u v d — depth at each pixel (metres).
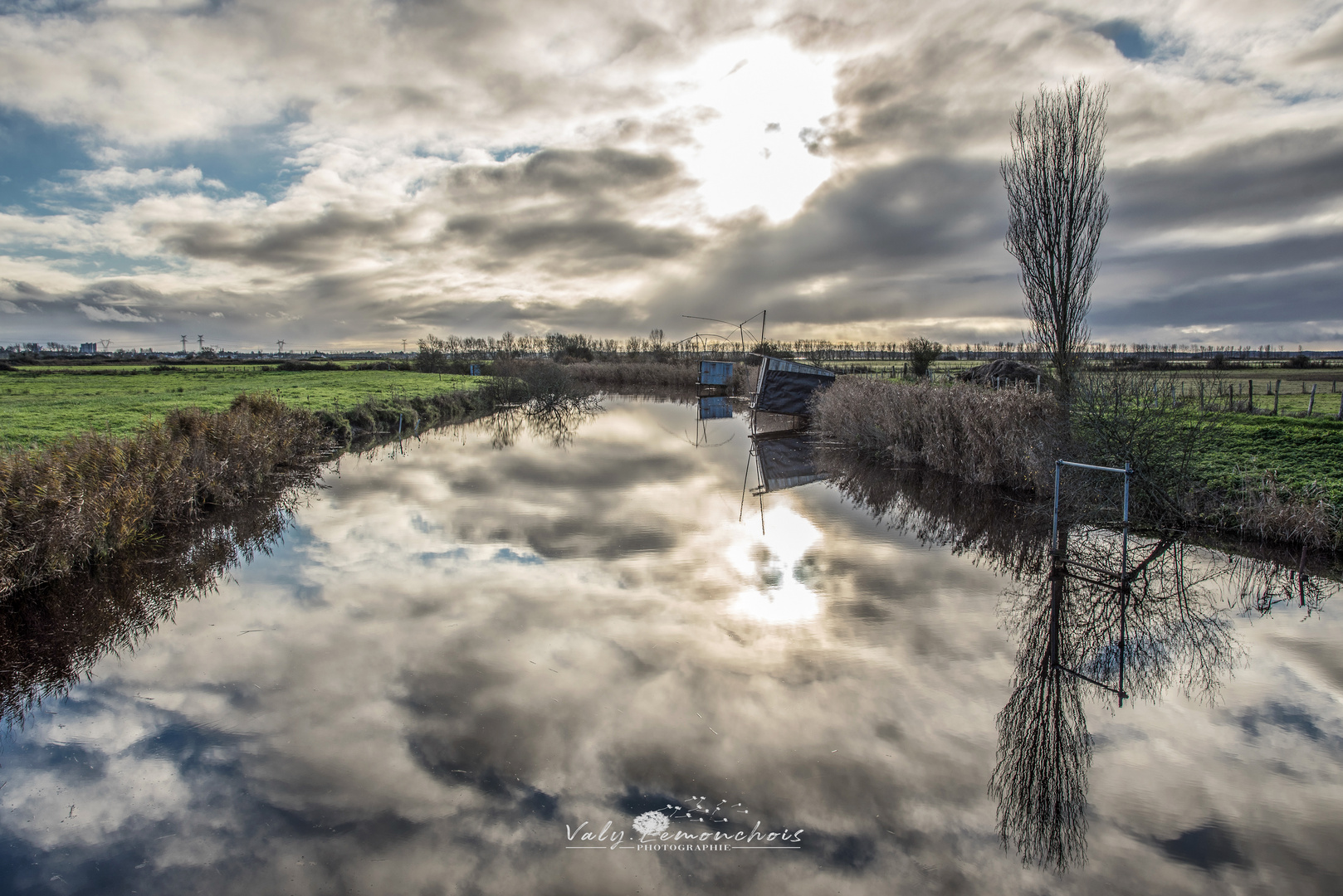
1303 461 11.05
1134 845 3.47
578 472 15.32
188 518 10.42
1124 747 4.38
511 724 4.57
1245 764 4.18
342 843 3.49
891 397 16.86
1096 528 9.79
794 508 11.47
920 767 4.11
